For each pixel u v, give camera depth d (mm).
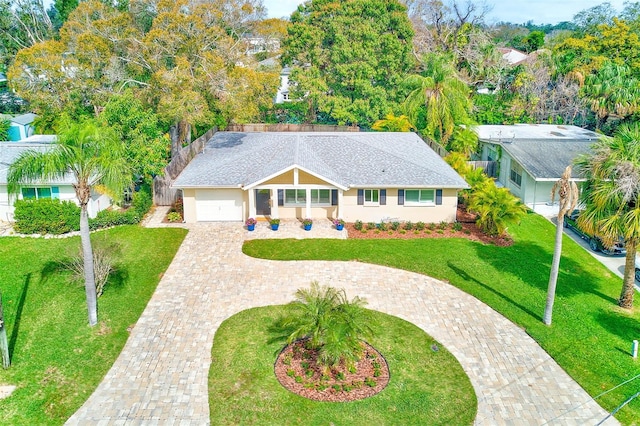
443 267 27406
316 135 38656
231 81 37594
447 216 33469
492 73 63219
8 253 27844
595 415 17312
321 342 18484
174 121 38656
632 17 68875
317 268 27062
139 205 33656
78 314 22484
